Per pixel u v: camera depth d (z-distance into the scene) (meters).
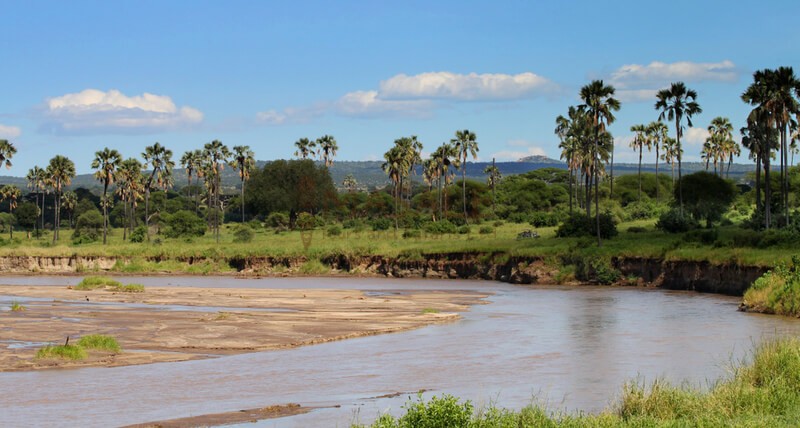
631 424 18.62
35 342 36.47
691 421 18.70
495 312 53.19
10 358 32.12
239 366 31.84
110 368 30.98
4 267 106.69
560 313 52.22
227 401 25.42
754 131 89.81
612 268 77.75
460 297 65.56
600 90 84.94
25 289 71.06
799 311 47.44
